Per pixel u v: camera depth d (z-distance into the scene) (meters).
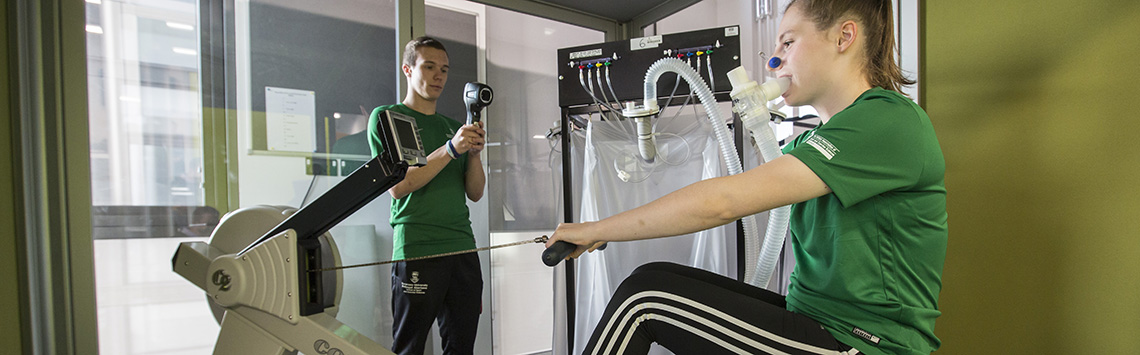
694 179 1.83
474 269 2.00
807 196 0.81
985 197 1.51
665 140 1.85
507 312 2.60
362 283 2.22
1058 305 1.36
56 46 1.73
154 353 1.89
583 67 1.87
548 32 2.73
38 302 1.72
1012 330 1.46
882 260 0.85
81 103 1.77
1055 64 1.35
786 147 1.23
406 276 1.85
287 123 2.10
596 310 1.87
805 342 0.85
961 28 1.54
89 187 1.78
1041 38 1.37
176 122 1.92
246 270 0.98
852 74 0.98
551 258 0.89
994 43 1.47
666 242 1.89
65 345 1.74
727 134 1.53
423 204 1.89
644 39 1.81
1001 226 1.47
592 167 1.84
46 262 1.72
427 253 1.87
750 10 2.44
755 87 1.20
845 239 0.87
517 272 2.63
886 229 0.85
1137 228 1.21
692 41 1.77
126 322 1.85
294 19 2.11
